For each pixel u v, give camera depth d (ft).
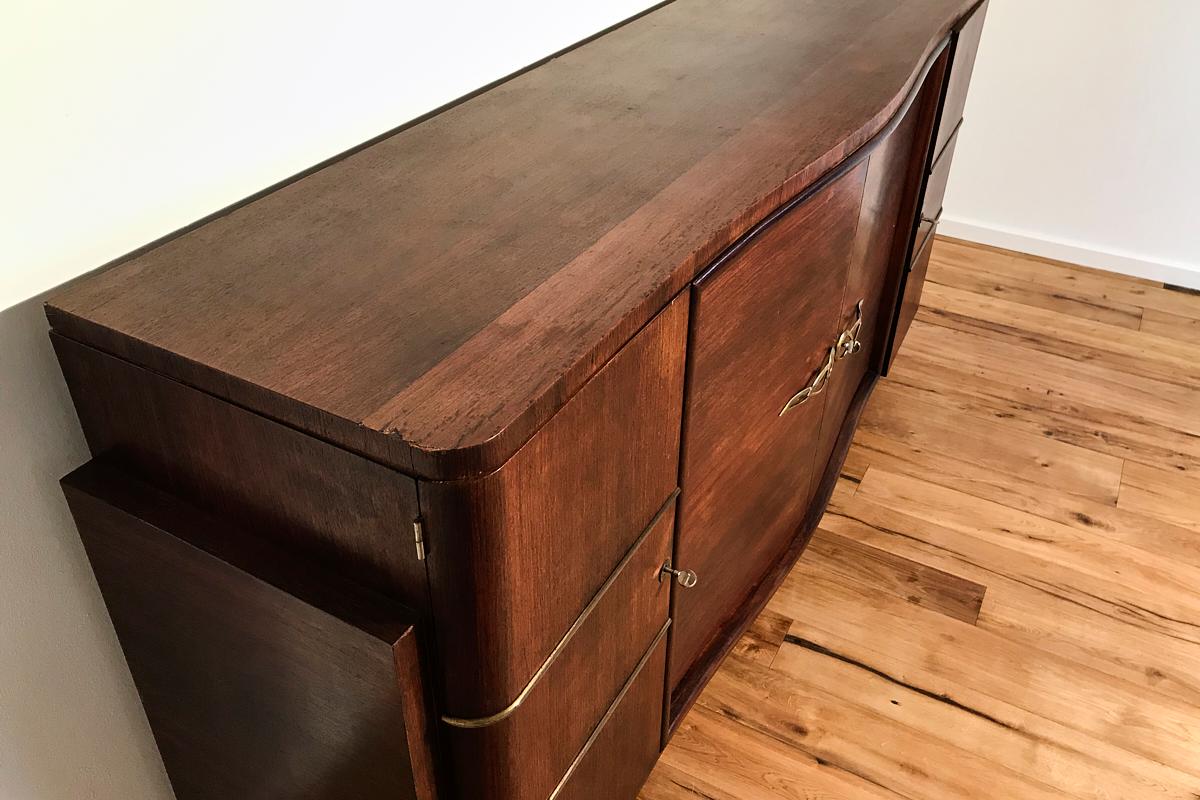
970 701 4.19
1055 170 7.42
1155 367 6.42
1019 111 7.32
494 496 1.81
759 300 2.89
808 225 3.06
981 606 4.65
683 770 3.89
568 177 2.71
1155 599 4.70
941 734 4.05
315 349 1.97
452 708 2.16
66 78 2.11
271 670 2.29
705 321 2.54
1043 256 7.72
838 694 4.20
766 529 4.04
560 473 2.04
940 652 4.41
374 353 1.96
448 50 3.20
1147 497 5.33
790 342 3.36
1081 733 4.07
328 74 2.76
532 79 3.48
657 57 3.71
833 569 4.83
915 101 4.42
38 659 2.52
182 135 2.40
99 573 2.48
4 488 2.28
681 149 2.88
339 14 2.73
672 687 3.44
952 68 4.56
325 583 2.07
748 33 3.99
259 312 2.10
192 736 2.78
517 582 2.00
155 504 2.25
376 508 1.89
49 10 2.03
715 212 2.50
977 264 7.60
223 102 2.47
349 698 2.16
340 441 1.83
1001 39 7.11
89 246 2.27
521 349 1.97
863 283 4.26
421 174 2.73
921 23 4.13
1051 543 5.02
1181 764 3.96
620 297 2.14
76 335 2.12
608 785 3.04
